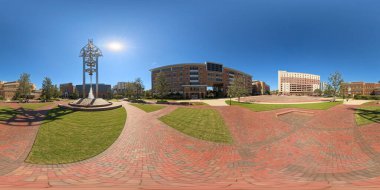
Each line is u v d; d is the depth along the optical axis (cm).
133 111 1816
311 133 946
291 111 1669
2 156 619
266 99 4384
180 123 1201
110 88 9612
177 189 402
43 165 557
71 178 474
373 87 8862
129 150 704
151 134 934
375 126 998
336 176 485
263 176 488
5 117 1258
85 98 2242
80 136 864
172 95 6631
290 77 11988
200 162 597
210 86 7106
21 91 3597
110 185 429
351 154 660
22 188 410
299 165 571
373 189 393
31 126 1029
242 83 3538
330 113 1501
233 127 1084
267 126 1106
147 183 443
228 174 504
